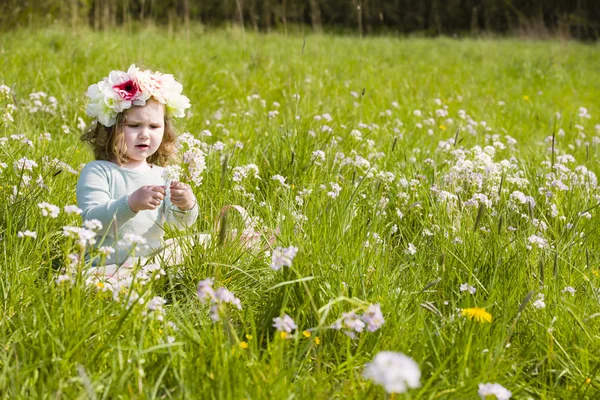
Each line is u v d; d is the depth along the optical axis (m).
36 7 12.94
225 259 3.20
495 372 2.34
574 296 3.00
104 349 2.25
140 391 2.03
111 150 3.48
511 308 2.84
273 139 4.96
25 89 6.31
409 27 28.42
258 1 24.47
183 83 7.61
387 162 4.84
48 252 2.95
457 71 12.16
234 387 2.09
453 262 3.23
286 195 3.74
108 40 11.16
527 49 17.42
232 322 2.79
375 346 2.50
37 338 2.31
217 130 5.82
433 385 2.36
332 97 7.73
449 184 4.19
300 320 2.71
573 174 4.57
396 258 3.43
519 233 3.54
